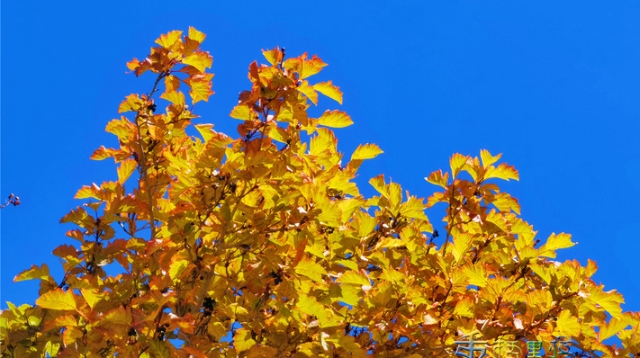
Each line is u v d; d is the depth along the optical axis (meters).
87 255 5.06
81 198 5.21
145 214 5.25
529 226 5.35
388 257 5.46
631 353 4.88
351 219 5.79
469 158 5.32
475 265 4.71
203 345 4.49
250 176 4.26
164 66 4.70
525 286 5.48
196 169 4.41
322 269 4.34
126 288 4.89
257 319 4.47
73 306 4.24
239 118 4.41
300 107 4.29
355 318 4.94
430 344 4.84
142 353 4.33
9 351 4.90
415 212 5.44
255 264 4.54
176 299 4.46
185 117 5.04
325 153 5.21
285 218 4.38
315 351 4.58
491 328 4.55
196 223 4.40
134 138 5.02
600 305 4.59
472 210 5.24
